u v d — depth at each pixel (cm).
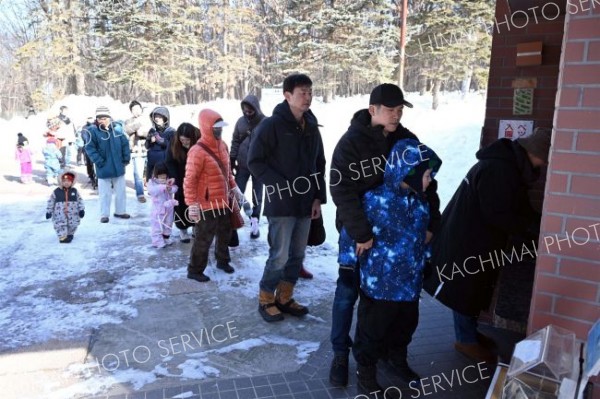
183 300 414
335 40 2455
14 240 580
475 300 306
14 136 1875
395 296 261
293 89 346
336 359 296
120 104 2150
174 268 489
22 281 453
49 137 979
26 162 988
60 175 570
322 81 2502
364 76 2425
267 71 3316
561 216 213
